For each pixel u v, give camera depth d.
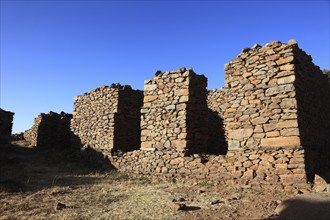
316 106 10.85
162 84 12.98
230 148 10.08
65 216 6.65
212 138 16.42
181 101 12.12
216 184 10.06
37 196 8.95
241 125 9.97
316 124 10.51
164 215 6.57
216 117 16.55
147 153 12.80
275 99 9.35
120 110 16.02
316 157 9.55
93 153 16.27
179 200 7.93
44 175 13.35
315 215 5.27
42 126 23.92
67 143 22.89
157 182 11.40
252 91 9.95
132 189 10.06
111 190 9.92
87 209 7.33
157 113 12.84
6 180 11.12
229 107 10.45
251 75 10.10
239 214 6.43
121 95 16.20
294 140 8.71
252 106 9.83
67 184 11.14
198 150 12.09
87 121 17.78
